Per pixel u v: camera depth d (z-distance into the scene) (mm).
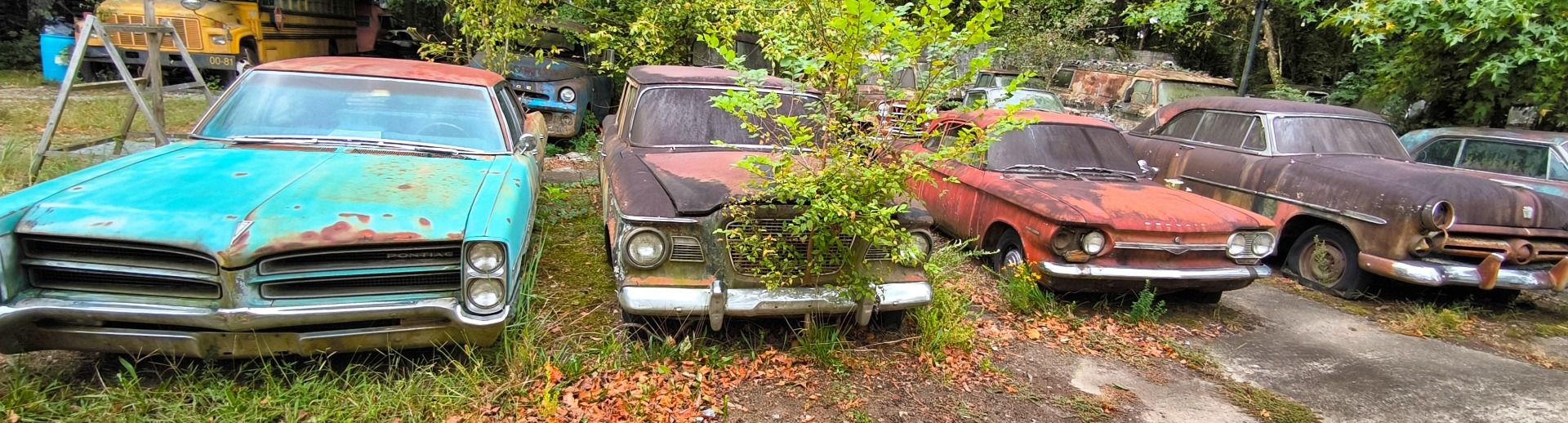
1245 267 5004
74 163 6039
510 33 8305
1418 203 5215
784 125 3500
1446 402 3934
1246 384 4059
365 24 16109
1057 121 6301
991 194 5602
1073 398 3729
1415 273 5188
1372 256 5449
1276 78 14469
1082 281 4832
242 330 2873
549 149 9289
